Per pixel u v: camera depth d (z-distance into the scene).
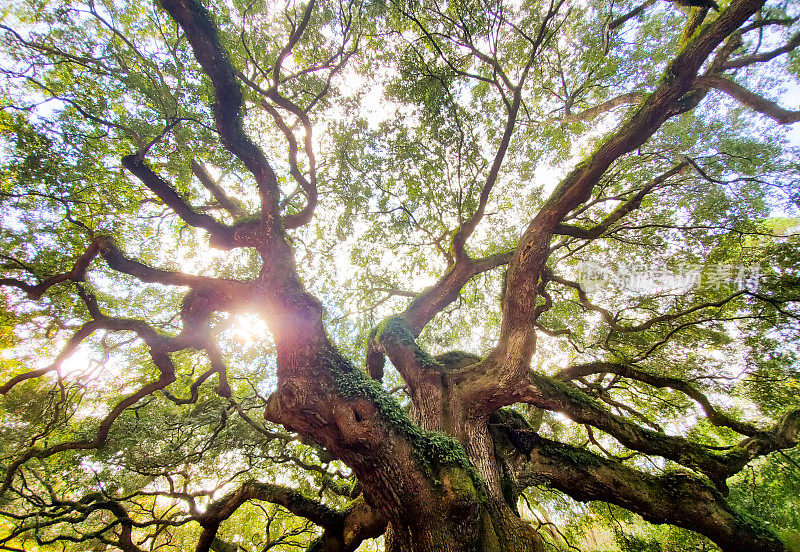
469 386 6.39
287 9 7.25
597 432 13.23
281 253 6.05
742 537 5.22
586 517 12.04
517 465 6.10
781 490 9.56
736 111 9.60
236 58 6.50
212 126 6.10
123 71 6.14
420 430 4.89
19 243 7.11
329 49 8.22
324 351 5.05
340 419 4.45
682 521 5.47
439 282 8.99
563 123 10.28
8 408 8.86
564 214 6.33
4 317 7.62
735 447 6.52
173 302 10.95
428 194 10.33
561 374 8.37
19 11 5.98
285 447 10.82
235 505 6.14
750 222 9.07
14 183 6.64
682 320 9.96
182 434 10.30
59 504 7.77
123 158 5.70
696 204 9.94
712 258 9.66
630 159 9.80
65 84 6.47
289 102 7.40
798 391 8.83
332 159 10.11
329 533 5.67
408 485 4.27
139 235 9.54
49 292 7.70
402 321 8.01
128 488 10.60
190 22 4.72
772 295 8.22
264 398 11.49
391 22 7.95
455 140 9.15
